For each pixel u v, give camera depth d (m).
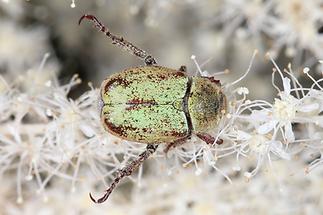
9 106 0.09
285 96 0.09
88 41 0.11
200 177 0.10
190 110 0.09
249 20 0.10
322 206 0.09
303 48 0.10
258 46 0.10
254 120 0.09
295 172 0.09
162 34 0.11
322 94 0.09
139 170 0.09
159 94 0.09
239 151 0.09
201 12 0.11
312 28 0.10
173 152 0.09
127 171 0.09
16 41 0.11
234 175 0.10
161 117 0.09
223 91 0.09
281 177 0.09
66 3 0.11
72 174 0.10
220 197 0.10
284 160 0.09
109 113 0.09
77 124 0.09
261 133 0.09
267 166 0.09
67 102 0.09
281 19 0.10
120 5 0.11
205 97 0.09
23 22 0.11
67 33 0.11
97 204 0.10
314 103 0.09
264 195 0.09
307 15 0.10
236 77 0.11
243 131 0.09
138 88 0.09
